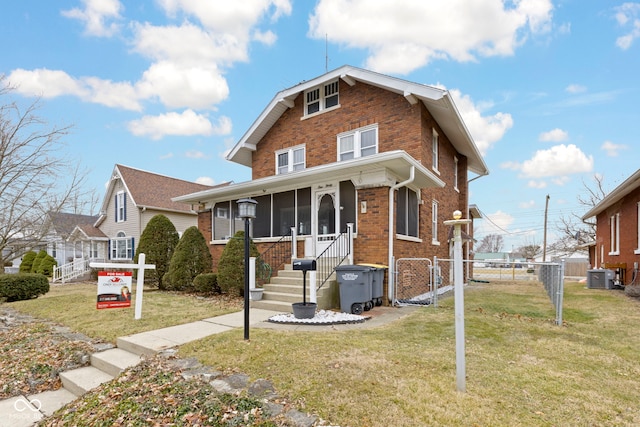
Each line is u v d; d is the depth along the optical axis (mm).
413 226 10469
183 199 13023
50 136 13969
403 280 9227
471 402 3107
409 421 2803
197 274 11078
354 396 3199
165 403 3344
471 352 4496
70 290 13352
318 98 12438
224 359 4176
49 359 5082
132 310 7496
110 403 3602
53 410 4012
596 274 13008
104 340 5582
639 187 10961
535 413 2957
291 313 7102
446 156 13547
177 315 6926
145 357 4648
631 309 7887
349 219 9266
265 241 10836
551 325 6102
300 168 12703
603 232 16203
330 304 7852
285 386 3422
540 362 4164
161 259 12297
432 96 9508
